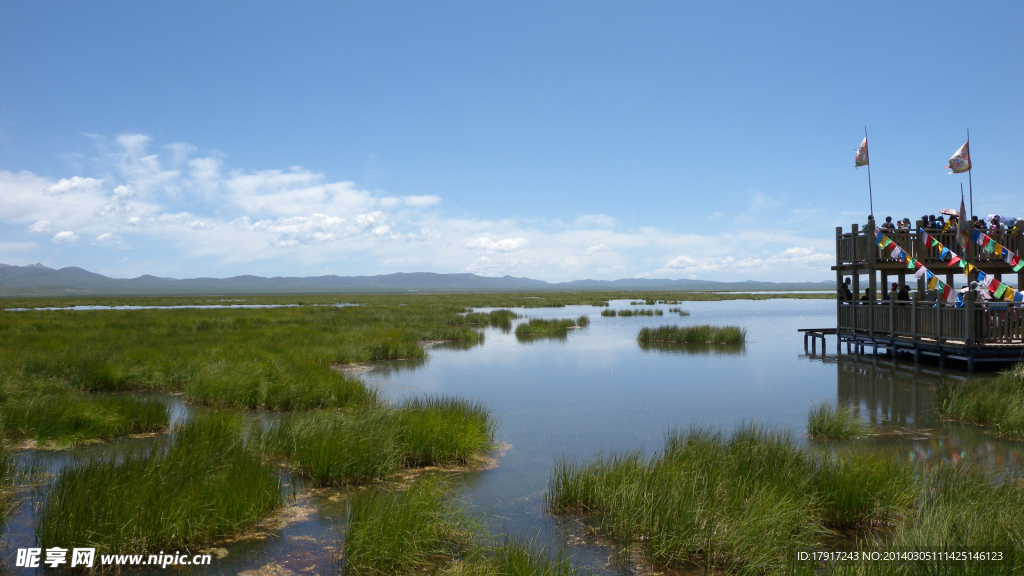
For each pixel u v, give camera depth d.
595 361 19.92
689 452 7.95
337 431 8.66
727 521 5.80
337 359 19.11
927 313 16.69
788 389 14.56
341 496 7.21
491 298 96.19
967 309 15.25
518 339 27.39
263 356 17.16
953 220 19.05
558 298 92.75
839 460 7.30
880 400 13.02
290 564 5.47
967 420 11.01
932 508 5.84
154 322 32.00
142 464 7.10
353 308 51.72
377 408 10.41
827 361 19.44
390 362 19.75
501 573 4.97
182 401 12.93
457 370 17.97
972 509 5.84
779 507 6.02
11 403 10.54
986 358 15.52
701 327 26.67
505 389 14.78
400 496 6.64
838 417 10.21
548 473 8.20
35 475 7.68
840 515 6.36
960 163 16.39
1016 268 16.64
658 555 5.58
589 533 6.22
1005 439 9.73
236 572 5.30
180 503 5.99
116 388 14.09
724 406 12.68
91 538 5.44
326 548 5.82
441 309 50.62
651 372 17.47
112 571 5.35
